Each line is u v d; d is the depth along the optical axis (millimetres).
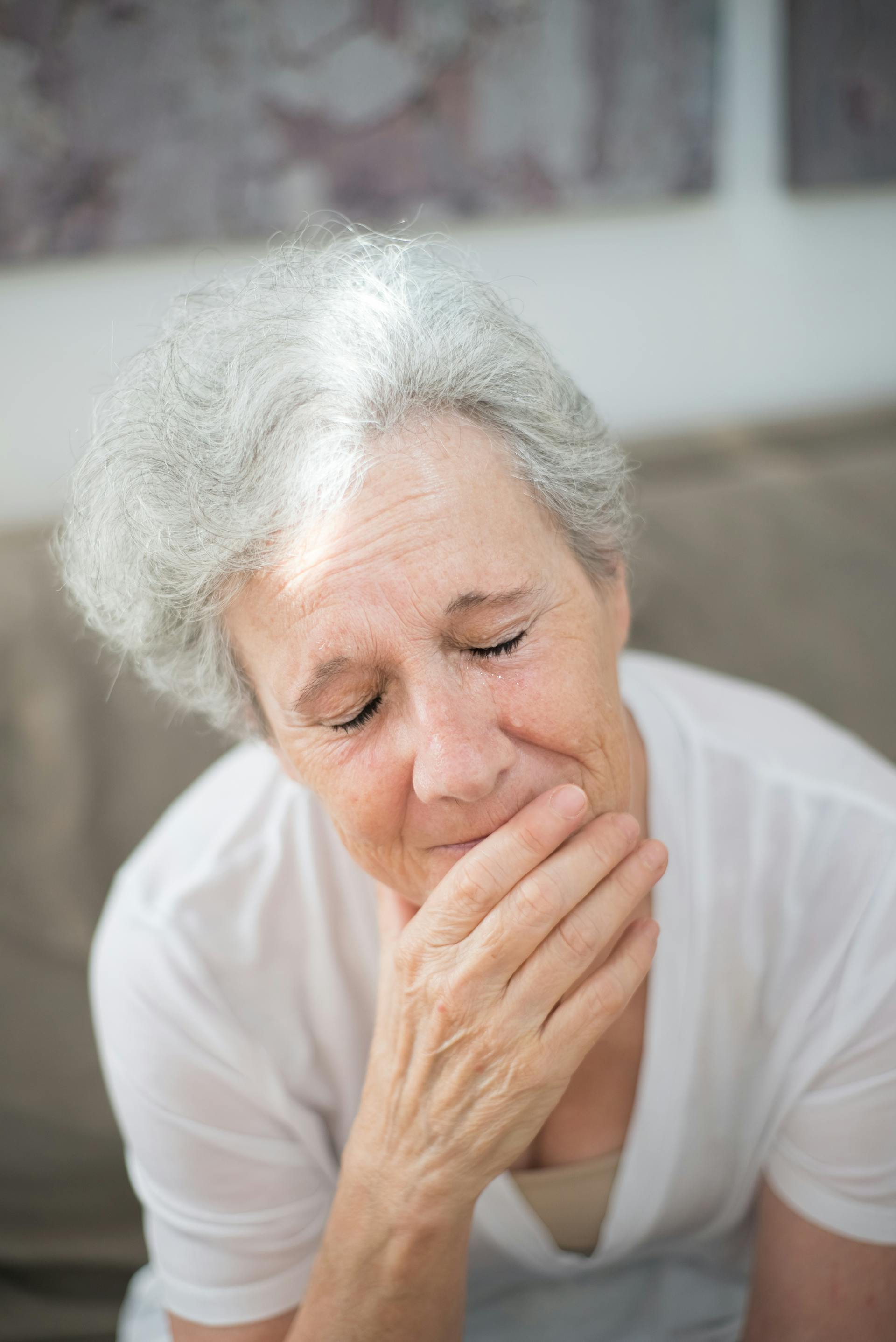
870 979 899
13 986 1519
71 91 1782
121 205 1855
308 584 690
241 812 1100
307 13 1842
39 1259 1416
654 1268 1119
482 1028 770
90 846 1600
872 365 2432
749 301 2314
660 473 2070
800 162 2160
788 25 2094
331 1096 1043
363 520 682
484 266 2107
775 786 992
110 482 793
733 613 1843
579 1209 1021
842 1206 932
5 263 1846
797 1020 948
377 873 798
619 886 752
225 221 1909
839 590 1888
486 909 735
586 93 2006
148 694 1692
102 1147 1466
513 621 704
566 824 711
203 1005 970
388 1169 842
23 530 1917
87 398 1973
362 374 696
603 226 2166
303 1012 1023
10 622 1714
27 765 1628
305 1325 881
